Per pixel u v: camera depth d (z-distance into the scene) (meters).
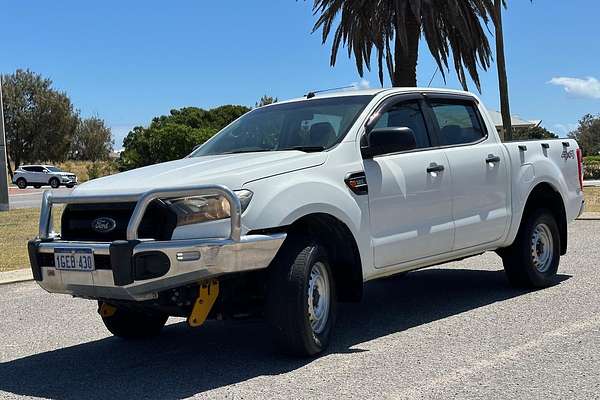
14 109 65.38
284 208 5.18
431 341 5.86
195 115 57.00
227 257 4.83
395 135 5.85
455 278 8.95
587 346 5.49
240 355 5.72
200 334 6.61
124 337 6.42
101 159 83.12
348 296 6.00
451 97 7.23
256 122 6.78
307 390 4.70
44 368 5.65
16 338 6.70
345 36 21.88
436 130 6.86
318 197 5.43
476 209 6.97
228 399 4.61
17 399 4.87
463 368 5.06
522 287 7.87
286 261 5.21
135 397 4.77
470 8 21.06
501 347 5.57
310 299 5.36
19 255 12.27
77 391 4.99
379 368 5.14
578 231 13.13
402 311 7.13
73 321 7.35
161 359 5.77
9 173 64.19
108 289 4.90
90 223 5.12
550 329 6.05
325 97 6.72
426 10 19.72
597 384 4.61
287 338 5.23
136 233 4.81
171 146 41.94
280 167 5.40
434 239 6.47
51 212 5.35
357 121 6.13
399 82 20.52
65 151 68.62
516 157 7.56
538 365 5.06
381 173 6.05
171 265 4.76
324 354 5.58
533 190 7.84
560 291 7.67
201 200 4.95
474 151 7.07
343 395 4.57
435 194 6.51
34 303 8.34
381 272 6.08
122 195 4.95
